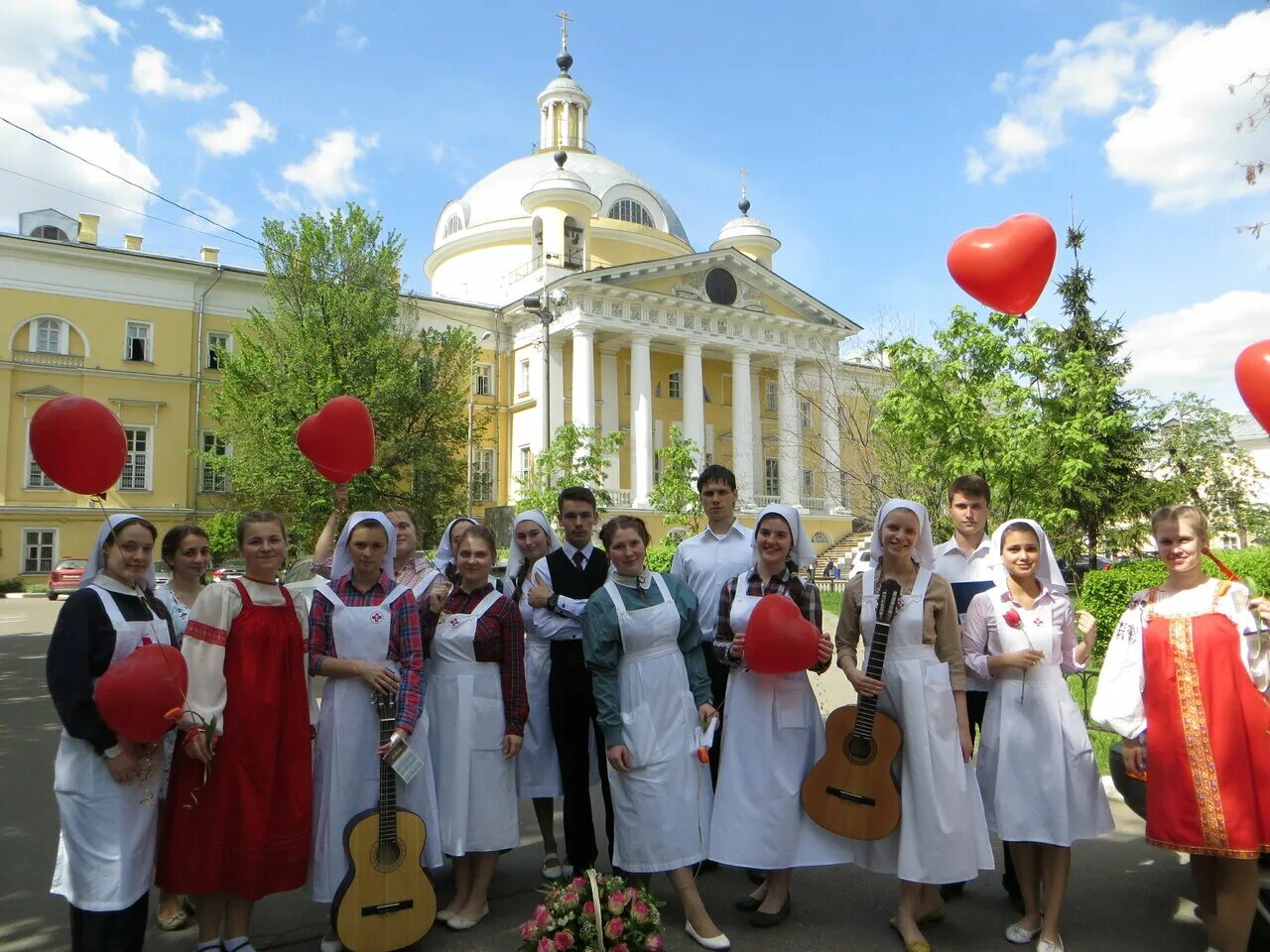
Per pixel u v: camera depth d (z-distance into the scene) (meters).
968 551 4.89
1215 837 3.70
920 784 4.05
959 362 11.18
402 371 28.00
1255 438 45.06
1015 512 11.10
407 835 4.05
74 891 3.63
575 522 5.25
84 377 31.47
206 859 3.74
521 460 36.97
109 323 31.91
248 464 26.38
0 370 30.23
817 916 4.46
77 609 3.73
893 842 4.16
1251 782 3.73
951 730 4.12
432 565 5.11
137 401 32.16
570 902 3.78
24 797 6.66
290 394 26.12
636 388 34.56
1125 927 4.28
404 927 3.98
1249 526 33.66
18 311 30.56
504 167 48.28
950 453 11.20
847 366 26.84
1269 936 3.92
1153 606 4.09
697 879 5.07
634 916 3.72
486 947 4.14
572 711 4.90
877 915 4.47
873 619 4.35
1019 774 4.16
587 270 37.25
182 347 33.00
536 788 5.09
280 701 3.96
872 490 18.06
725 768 4.39
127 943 3.68
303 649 4.11
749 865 4.20
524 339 37.31
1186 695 3.85
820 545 36.84
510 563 5.60
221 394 28.30
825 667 4.36
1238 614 3.89
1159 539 4.12
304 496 26.19
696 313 36.22
